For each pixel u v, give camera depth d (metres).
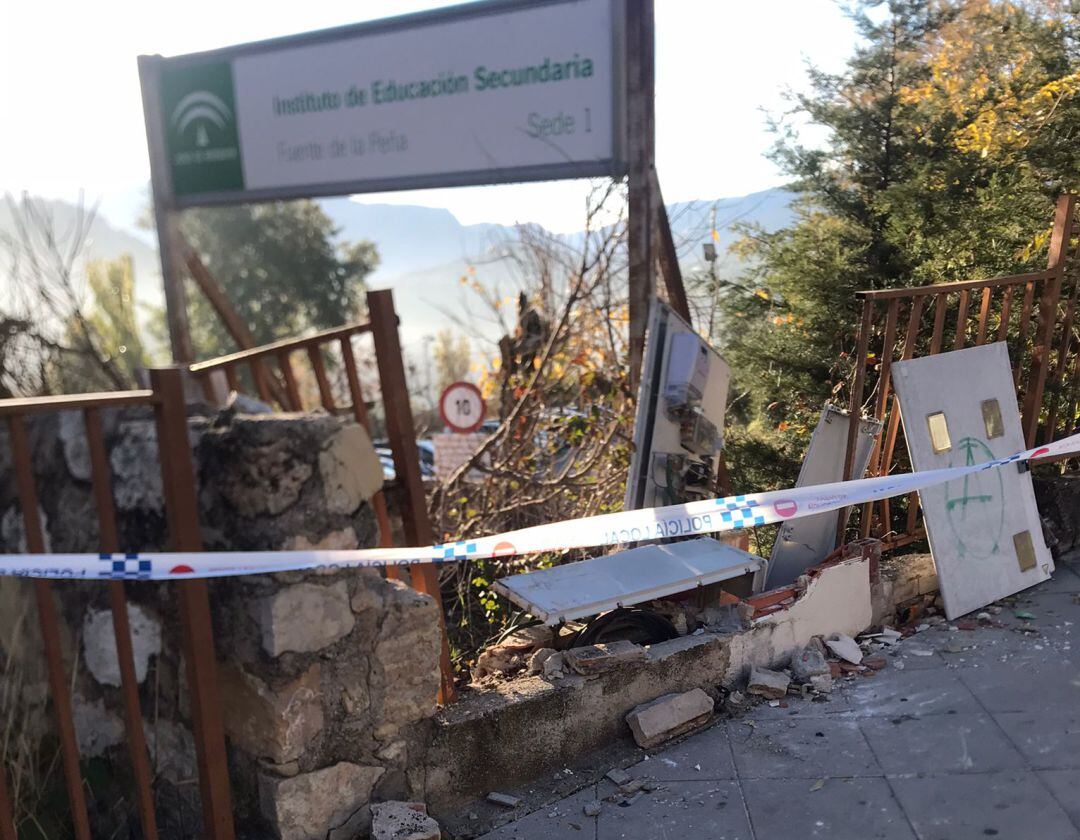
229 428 2.80
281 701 2.77
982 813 2.99
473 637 4.53
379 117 5.25
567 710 3.50
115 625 2.65
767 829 3.03
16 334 4.83
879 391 4.68
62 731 2.62
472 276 6.20
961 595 4.63
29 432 3.22
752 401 7.68
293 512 2.75
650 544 4.66
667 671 3.78
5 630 3.24
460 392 6.83
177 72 5.77
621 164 4.76
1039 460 5.50
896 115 7.52
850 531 5.46
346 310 22.86
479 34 4.92
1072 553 5.40
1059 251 5.19
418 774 3.19
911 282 6.63
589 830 3.11
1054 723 3.49
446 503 5.57
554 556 5.20
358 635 2.96
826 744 3.54
